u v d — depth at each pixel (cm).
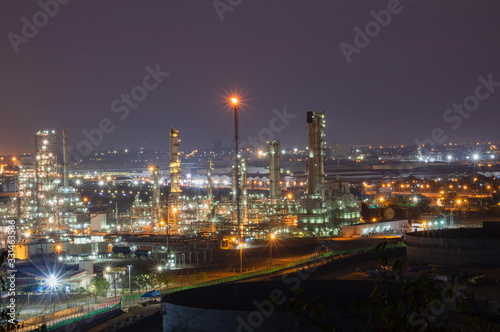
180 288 12438
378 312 2300
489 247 14725
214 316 6494
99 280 12600
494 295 10256
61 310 10806
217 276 14312
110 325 9481
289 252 18500
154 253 17650
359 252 16762
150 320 9712
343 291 7000
